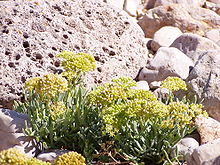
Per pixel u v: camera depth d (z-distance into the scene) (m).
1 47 6.83
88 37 7.67
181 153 5.57
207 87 6.62
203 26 10.07
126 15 8.34
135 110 5.05
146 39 9.34
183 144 5.69
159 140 5.48
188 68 7.72
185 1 10.96
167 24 9.94
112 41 7.88
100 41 7.79
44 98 5.85
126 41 8.02
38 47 7.06
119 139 5.40
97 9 8.05
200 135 5.93
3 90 6.51
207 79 6.70
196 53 8.20
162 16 9.98
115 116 5.11
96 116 5.73
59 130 5.66
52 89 5.23
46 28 7.39
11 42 6.93
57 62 7.10
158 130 5.46
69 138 5.68
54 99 5.89
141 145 5.50
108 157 5.49
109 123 5.08
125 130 5.49
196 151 5.11
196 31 9.93
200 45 8.27
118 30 8.05
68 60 5.74
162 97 6.89
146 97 5.37
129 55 7.92
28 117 5.70
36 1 7.74
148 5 11.16
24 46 7.05
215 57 6.96
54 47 7.23
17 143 5.50
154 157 5.54
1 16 7.32
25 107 6.06
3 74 6.59
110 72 7.48
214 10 11.13
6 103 6.52
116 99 5.77
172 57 7.71
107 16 8.09
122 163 5.38
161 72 7.62
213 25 10.24
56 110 5.46
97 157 5.49
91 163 5.47
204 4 11.22
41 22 7.42
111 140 5.58
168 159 5.20
